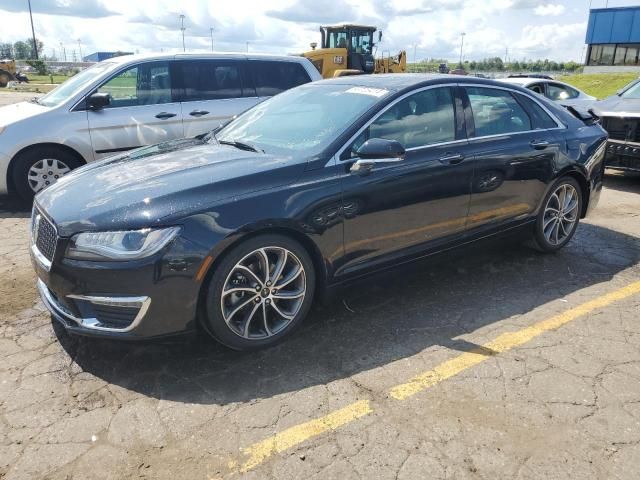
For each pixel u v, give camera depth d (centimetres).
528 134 455
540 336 353
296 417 271
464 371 311
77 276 289
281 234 320
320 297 352
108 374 307
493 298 410
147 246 282
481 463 241
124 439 256
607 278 452
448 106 407
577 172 491
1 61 3803
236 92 727
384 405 281
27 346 335
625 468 239
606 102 867
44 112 633
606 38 4347
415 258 390
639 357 328
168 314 292
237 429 263
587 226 608
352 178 342
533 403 282
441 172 386
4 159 620
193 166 338
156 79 680
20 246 515
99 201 302
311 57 1792
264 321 326
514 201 446
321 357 326
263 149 368
